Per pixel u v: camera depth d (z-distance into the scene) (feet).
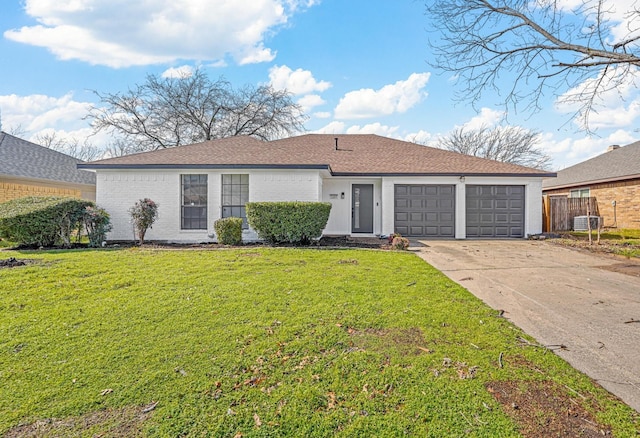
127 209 36.40
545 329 13.01
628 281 20.18
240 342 11.48
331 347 11.27
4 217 29.09
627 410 8.25
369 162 44.83
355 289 17.48
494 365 10.25
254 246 32.48
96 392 8.81
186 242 36.17
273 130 86.02
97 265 21.97
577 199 50.98
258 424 7.80
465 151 100.94
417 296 16.57
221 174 36.68
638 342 11.94
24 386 9.03
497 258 27.58
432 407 8.34
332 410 8.26
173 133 82.33
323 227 34.27
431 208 42.37
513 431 7.54
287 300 15.62
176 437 7.37
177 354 10.69
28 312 13.92
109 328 12.48
